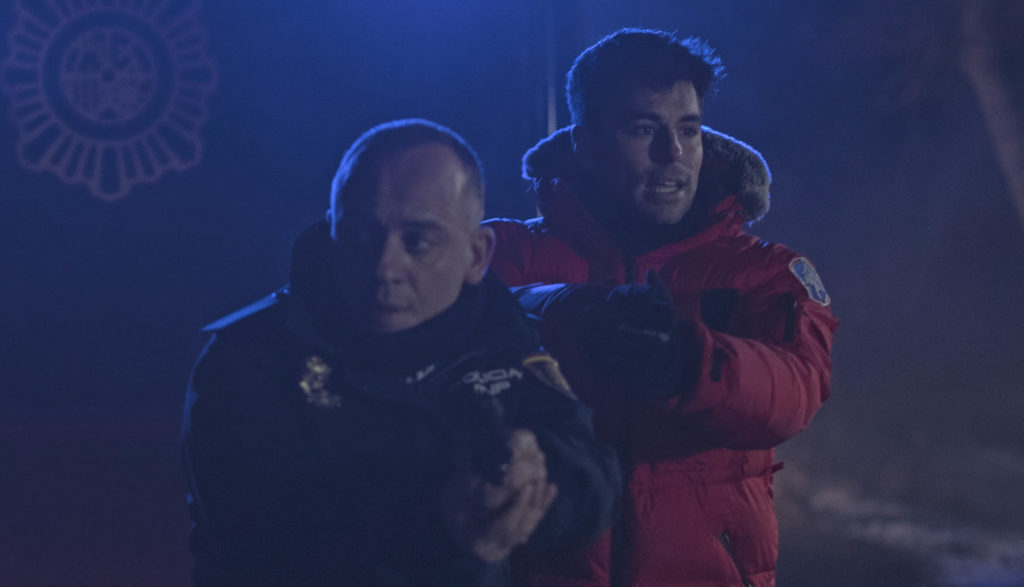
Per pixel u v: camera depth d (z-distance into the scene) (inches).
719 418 73.7
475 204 59.0
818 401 81.7
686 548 82.4
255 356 60.3
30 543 357.7
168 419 700.7
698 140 91.9
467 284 62.4
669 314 68.4
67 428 653.3
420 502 59.0
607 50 92.0
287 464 59.3
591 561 82.4
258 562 59.8
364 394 59.7
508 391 60.9
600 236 92.3
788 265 87.1
